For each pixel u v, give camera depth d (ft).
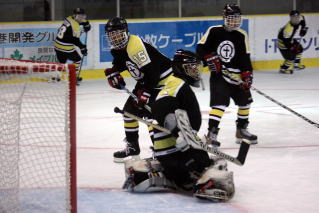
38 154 29.40
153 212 21.75
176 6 72.49
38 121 35.37
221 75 33.63
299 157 31.14
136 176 24.34
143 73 28.37
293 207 22.50
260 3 76.59
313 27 77.51
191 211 21.83
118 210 22.06
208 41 33.63
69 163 19.57
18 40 62.44
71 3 67.51
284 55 70.95
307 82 63.72
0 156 22.02
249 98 34.24
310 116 44.01
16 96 22.16
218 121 33.01
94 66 67.26
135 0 70.69
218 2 75.00
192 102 23.27
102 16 69.51
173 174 24.08
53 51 64.75
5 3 64.08
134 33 68.54
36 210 21.13
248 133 34.71
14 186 21.76
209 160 23.75
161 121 23.24
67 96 19.36
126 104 29.68
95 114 46.14
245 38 33.63
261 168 28.76
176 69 23.57
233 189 23.06
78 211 21.98
